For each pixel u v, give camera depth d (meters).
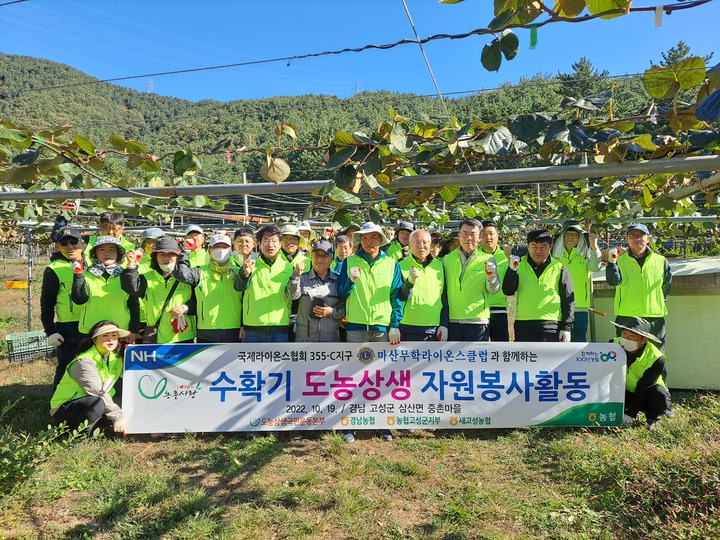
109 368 4.45
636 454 3.50
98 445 4.16
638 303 4.96
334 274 4.70
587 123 3.01
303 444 4.25
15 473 3.22
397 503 3.28
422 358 4.45
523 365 4.46
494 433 4.45
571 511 3.09
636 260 5.01
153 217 8.45
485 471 3.69
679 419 4.39
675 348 5.57
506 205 9.36
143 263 5.10
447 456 4.00
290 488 3.44
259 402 4.43
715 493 2.93
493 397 4.45
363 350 4.43
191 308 4.78
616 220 7.33
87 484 3.49
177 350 4.42
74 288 4.44
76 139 3.35
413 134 3.21
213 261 4.53
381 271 4.41
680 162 2.75
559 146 3.05
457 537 2.88
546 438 4.27
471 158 3.34
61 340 4.84
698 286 5.47
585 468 3.53
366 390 4.44
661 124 4.07
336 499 3.28
